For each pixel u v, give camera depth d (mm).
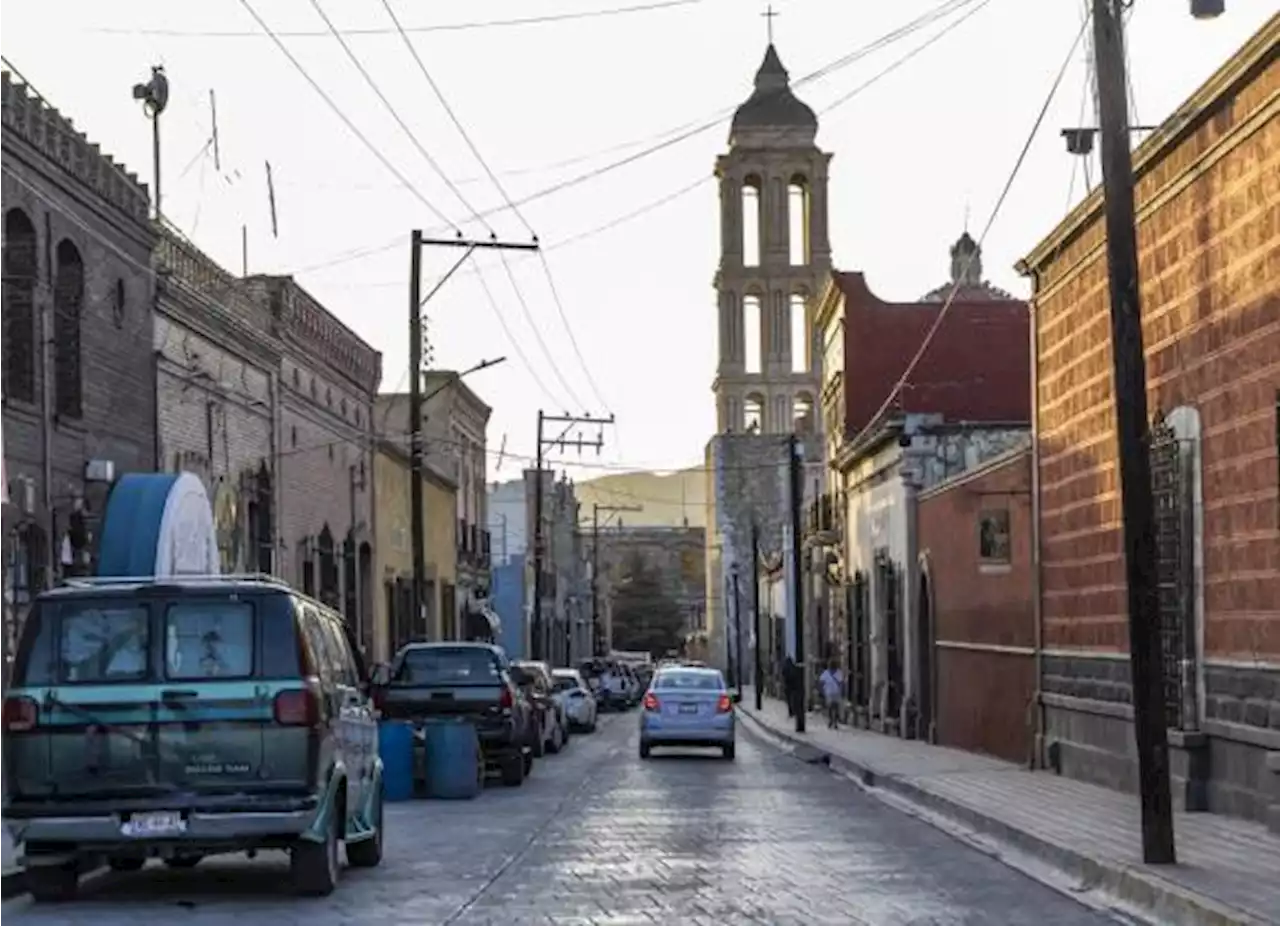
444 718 26578
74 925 12414
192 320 31828
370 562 49094
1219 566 18172
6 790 12984
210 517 26406
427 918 12742
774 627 85812
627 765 33250
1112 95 14578
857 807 22875
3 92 23547
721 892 14234
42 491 24609
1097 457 23312
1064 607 25156
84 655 13141
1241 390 17516
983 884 14875
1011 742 29406
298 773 13039
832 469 54375
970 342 47812
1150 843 14562
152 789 12914
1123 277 14547
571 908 13281
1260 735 17000
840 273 49969
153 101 32188
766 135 93688
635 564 160250
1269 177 16703
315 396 42250
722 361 96938
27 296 24406
